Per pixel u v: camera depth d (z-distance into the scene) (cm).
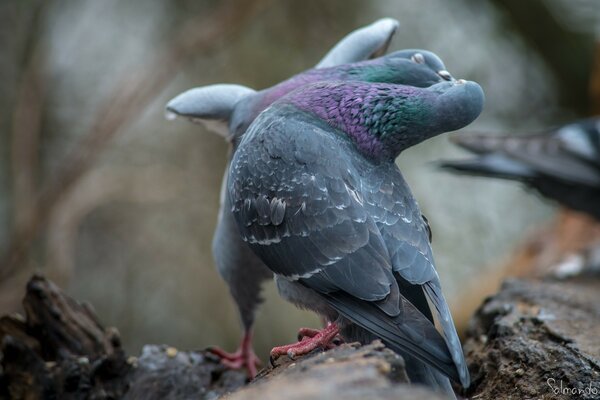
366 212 543
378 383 436
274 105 610
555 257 1129
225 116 733
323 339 559
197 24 1381
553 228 1230
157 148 1418
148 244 1373
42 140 1433
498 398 628
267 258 573
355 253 530
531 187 1164
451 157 1460
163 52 1395
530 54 1680
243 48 1435
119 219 1384
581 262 1028
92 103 1463
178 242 1370
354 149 576
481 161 1155
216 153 1393
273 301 1323
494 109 1622
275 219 560
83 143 1305
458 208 1454
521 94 1648
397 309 509
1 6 1404
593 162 1126
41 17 1408
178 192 1362
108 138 1306
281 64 1435
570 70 1662
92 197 1323
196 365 766
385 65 695
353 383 436
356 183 555
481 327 754
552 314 727
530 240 1230
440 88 577
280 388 441
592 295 819
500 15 1648
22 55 1412
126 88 1327
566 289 833
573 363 617
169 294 1362
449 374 485
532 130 1642
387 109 570
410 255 535
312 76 694
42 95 1370
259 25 1456
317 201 547
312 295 570
